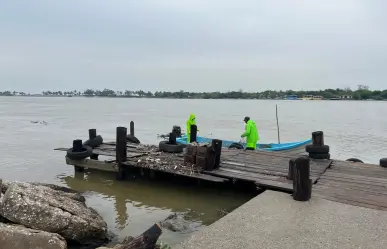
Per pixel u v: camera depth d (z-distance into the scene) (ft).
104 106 405.80
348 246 17.43
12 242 19.33
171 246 23.59
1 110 268.82
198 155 37.04
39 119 169.27
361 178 32.09
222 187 37.73
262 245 17.56
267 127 139.54
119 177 41.98
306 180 24.66
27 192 24.36
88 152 45.44
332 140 97.30
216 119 185.57
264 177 32.91
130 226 28.50
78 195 31.68
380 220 20.92
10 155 62.49
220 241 18.01
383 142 92.79
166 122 160.45
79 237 23.59
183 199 35.40
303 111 305.73
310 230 19.39
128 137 59.62
